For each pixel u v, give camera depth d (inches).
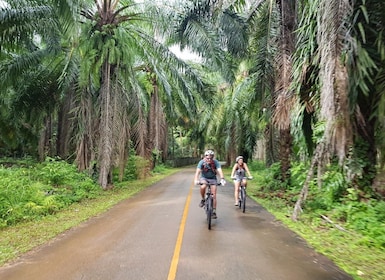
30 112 877.2
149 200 508.1
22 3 553.0
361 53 270.2
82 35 597.6
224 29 598.2
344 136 282.4
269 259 221.0
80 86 636.1
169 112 1106.7
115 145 683.4
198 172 342.6
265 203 471.2
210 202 318.7
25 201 388.5
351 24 277.7
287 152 598.5
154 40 665.6
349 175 331.0
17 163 926.4
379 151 361.1
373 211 306.5
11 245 264.1
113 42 608.4
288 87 433.7
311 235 285.9
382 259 220.8
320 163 338.6
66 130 800.9
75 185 551.8
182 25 604.1
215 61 585.9
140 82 948.0
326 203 376.5
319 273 195.8
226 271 199.3
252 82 732.0
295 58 368.2
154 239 273.0
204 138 1904.5
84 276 194.5
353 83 276.4
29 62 684.7
